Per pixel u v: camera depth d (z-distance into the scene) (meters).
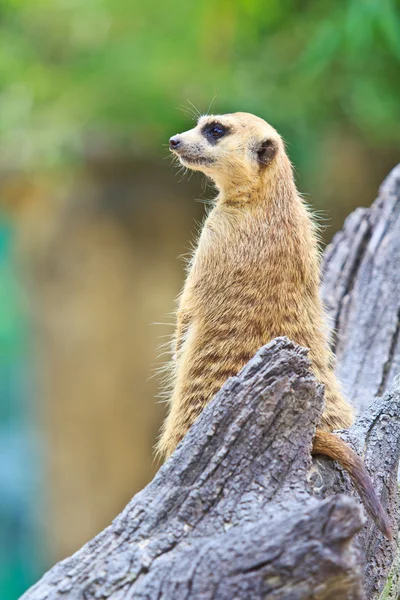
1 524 16.55
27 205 14.15
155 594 2.78
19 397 17.06
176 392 4.45
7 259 15.70
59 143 12.72
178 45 12.88
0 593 16.22
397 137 11.98
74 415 14.41
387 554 3.61
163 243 14.14
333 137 12.29
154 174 13.59
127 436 14.41
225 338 4.28
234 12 12.25
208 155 4.62
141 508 3.07
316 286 4.49
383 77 11.60
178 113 12.46
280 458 3.14
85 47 13.23
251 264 4.34
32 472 15.76
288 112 12.08
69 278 14.38
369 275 6.26
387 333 5.80
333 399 4.25
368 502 3.25
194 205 13.91
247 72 12.47
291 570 2.64
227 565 2.74
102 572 2.90
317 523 2.67
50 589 2.89
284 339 3.24
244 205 4.54
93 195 13.96
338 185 12.42
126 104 12.67
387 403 3.90
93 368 14.34
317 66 11.00
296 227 4.42
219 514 3.02
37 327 14.75
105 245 14.21
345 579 2.61
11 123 12.79
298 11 12.20
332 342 5.55
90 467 14.40
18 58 13.24
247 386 3.16
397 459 3.77
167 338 14.30
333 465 3.43
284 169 4.57
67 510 14.49
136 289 14.27
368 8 9.66
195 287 4.47
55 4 12.98
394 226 6.51
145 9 12.94
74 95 13.08
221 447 3.12
